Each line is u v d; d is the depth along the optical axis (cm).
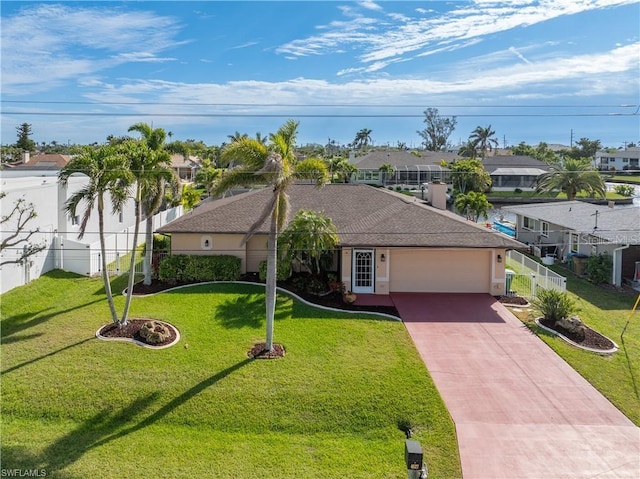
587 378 1520
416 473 962
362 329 1823
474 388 1439
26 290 2130
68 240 2456
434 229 2334
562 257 3250
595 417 1316
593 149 11588
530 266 2612
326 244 2148
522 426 1266
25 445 1147
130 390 1359
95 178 1583
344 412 1301
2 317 1836
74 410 1278
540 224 3591
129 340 1645
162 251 2622
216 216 2539
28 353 1545
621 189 6888
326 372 1473
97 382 1386
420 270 2338
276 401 1332
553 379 1506
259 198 2748
